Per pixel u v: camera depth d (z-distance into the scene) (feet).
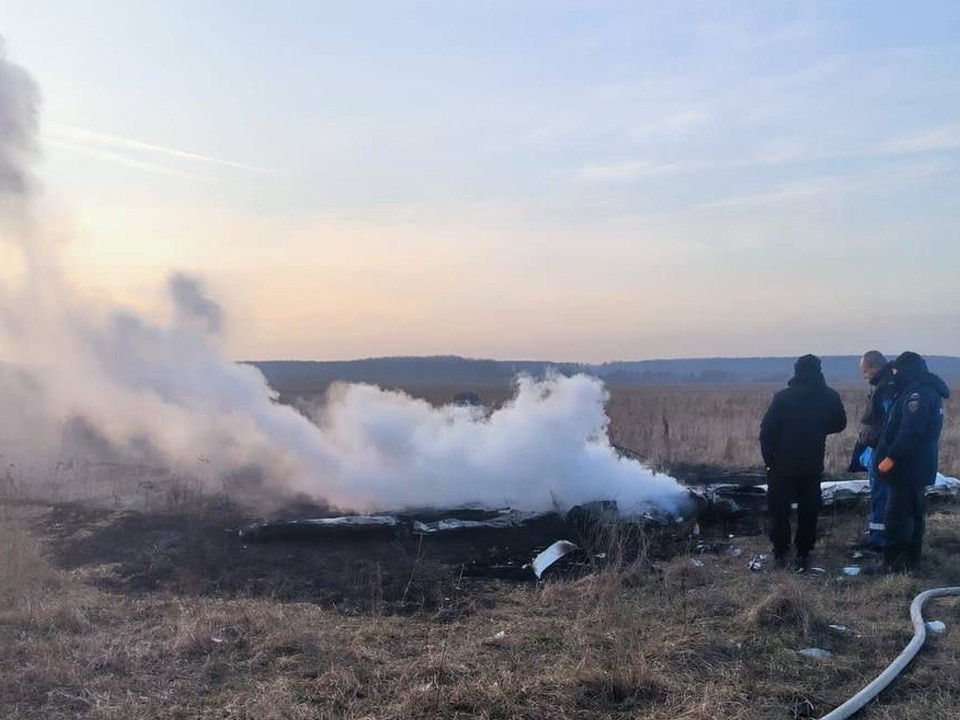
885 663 17.63
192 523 31.14
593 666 16.87
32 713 15.11
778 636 19.01
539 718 15.05
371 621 20.74
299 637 18.72
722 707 15.42
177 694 15.99
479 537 30.22
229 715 15.14
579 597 22.75
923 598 21.36
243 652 18.11
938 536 28.81
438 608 21.89
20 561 24.03
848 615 20.84
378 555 27.55
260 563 26.43
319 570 25.72
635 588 23.56
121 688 16.21
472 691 15.78
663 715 15.23
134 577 25.04
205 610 20.67
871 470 28.14
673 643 18.34
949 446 51.24
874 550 27.73
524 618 21.03
